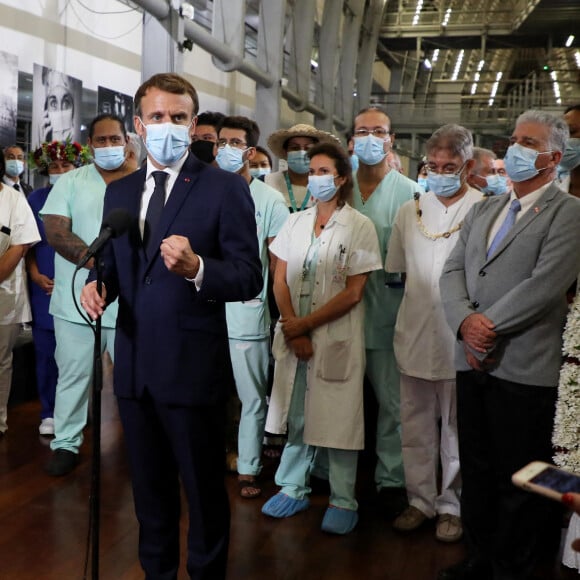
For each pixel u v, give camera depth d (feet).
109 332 11.74
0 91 19.54
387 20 65.21
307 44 43.68
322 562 9.14
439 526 9.87
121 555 9.12
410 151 65.62
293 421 10.39
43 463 12.37
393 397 10.90
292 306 10.25
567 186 10.07
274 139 12.90
